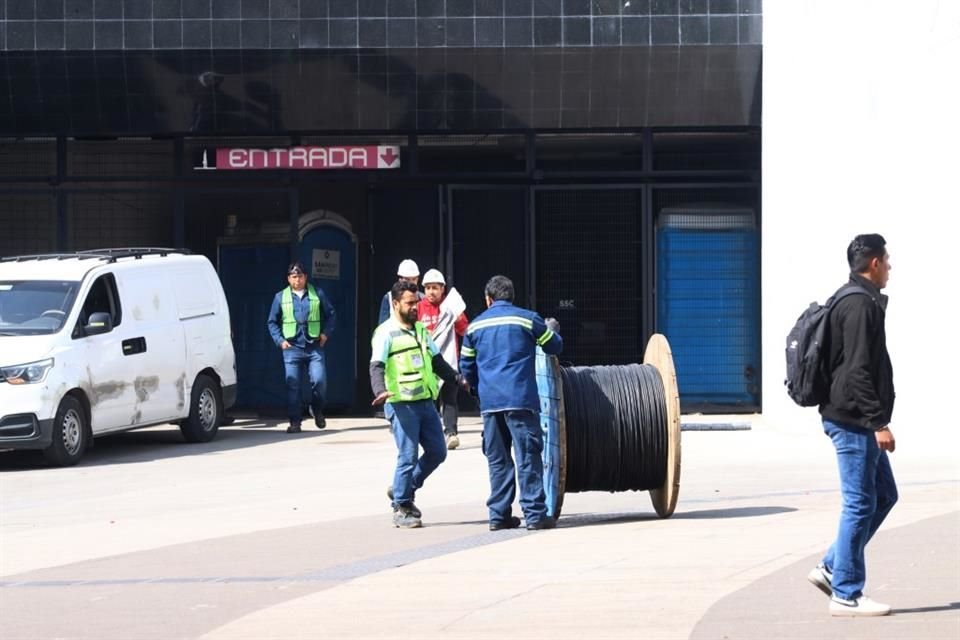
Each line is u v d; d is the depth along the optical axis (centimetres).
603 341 6881
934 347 5353
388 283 6931
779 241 6181
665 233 6869
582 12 6519
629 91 6631
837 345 2456
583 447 3625
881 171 5544
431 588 2859
